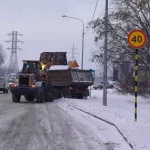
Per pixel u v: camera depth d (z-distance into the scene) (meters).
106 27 30.12
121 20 38.38
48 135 14.45
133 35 17.80
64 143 12.71
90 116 21.22
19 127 16.52
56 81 40.78
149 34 36.62
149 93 38.97
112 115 21.02
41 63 37.97
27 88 32.84
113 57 39.34
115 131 15.38
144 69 38.38
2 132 15.03
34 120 19.16
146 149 11.28
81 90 42.69
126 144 12.42
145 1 36.84
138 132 14.45
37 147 11.98
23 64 35.12
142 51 36.78
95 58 40.34
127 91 42.22
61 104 31.28
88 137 13.96
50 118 20.19
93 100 37.88
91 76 44.25
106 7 30.08
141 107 29.81
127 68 41.56
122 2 38.50
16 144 12.48
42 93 33.50
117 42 38.75
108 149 11.66
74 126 16.97
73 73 40.62
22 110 25.02
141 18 37.78
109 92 61.06
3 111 24.11
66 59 41.59
